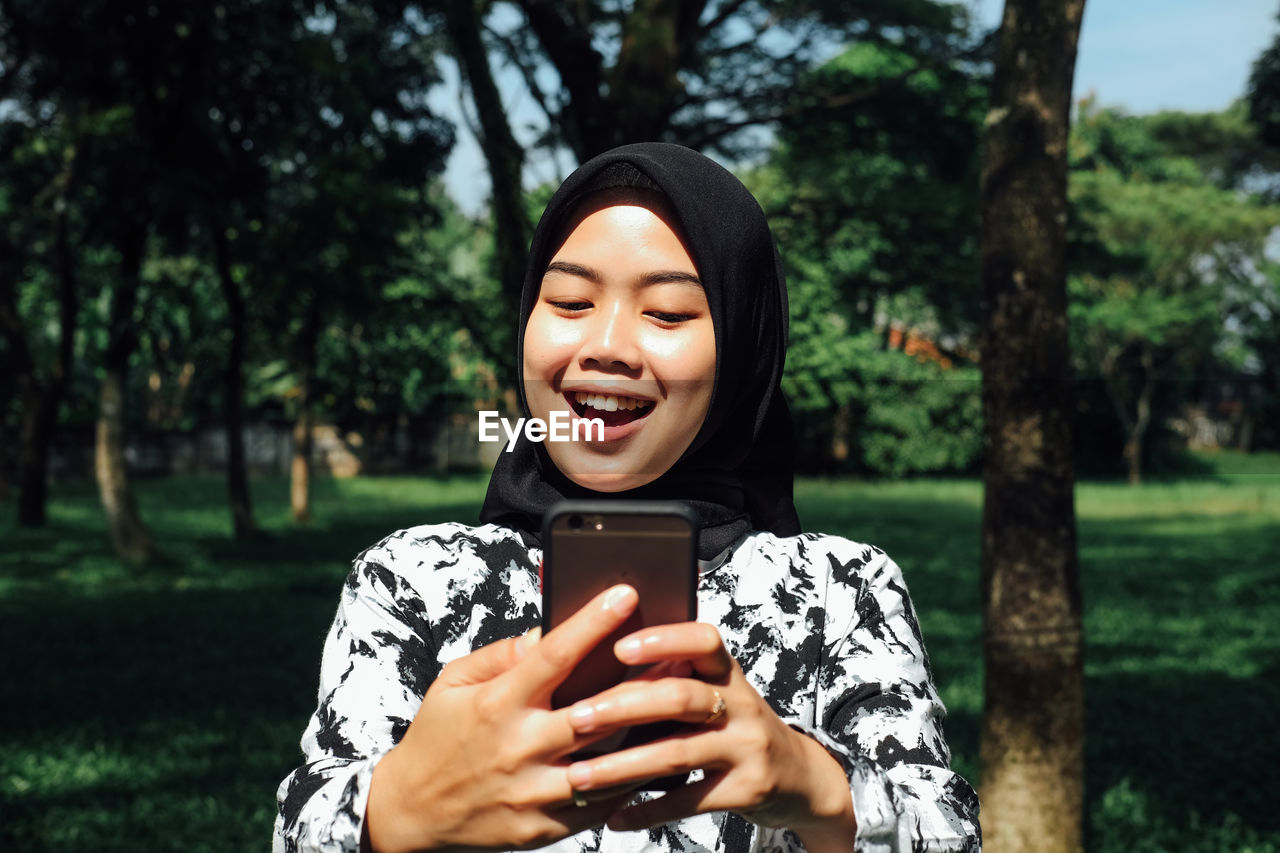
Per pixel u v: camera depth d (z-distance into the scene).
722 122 9.90
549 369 1.14
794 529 1.30
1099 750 6.92
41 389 19.22
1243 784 6.27
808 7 9.94
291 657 9.64
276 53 12.71
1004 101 3.62
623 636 0.89
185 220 13.08
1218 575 15.05
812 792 0.89
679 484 1.21
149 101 12.54
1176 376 22.89
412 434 24.06
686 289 1.11
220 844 5.21
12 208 17.22
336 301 13.85
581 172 1.14
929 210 10.66
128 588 13.32
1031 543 3.68
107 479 15.19
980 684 8.54
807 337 9.98
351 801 0.88
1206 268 31.44
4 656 9.33
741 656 1.17
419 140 13.99
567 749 0.80
